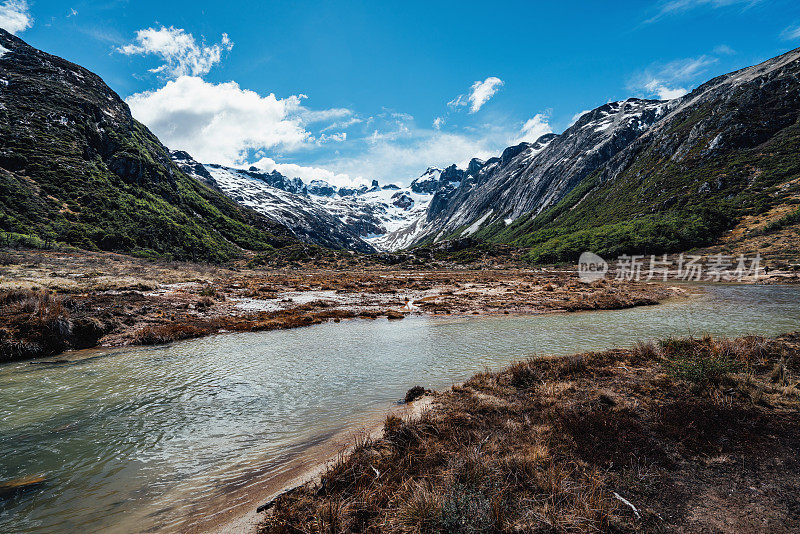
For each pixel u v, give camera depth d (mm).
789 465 5543
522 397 8930
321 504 4969
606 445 6324
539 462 5797
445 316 25953
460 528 4336
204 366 13133
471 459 5684
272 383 11188
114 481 5891
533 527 4387
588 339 16969
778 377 9227
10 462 6414
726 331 17531
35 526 4754
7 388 10547
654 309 26328
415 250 125375
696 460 5824
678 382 9156
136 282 34094
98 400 9648
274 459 6609
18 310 16078
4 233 57781
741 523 4344
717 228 76250
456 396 9297
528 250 119625
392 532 4426
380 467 5840
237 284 43500
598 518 4422
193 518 4949
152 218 94500
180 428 7961
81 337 16422
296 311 27016
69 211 79375
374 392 10336
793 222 63062
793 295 30891
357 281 54125
